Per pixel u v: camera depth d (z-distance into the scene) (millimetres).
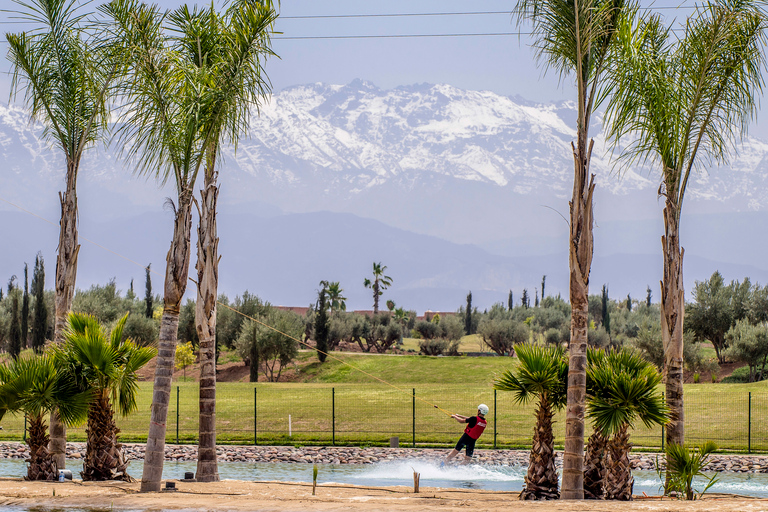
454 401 120625
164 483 49000
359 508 34781
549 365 45969
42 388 46688
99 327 52062
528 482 45625
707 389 126000
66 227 51844
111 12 46094
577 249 41344
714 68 47875
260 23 46312
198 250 51344
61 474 50219
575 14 42406
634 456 79375
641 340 184250
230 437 96812
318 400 123688
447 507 34719
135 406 52281
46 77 52406
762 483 64188
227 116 46938
